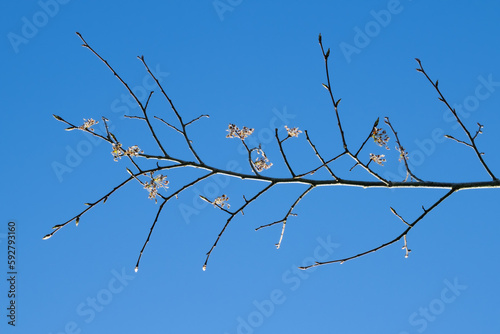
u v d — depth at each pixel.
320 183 3.28
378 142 3.38
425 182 3.22
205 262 3.23
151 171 3.29
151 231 3.22
